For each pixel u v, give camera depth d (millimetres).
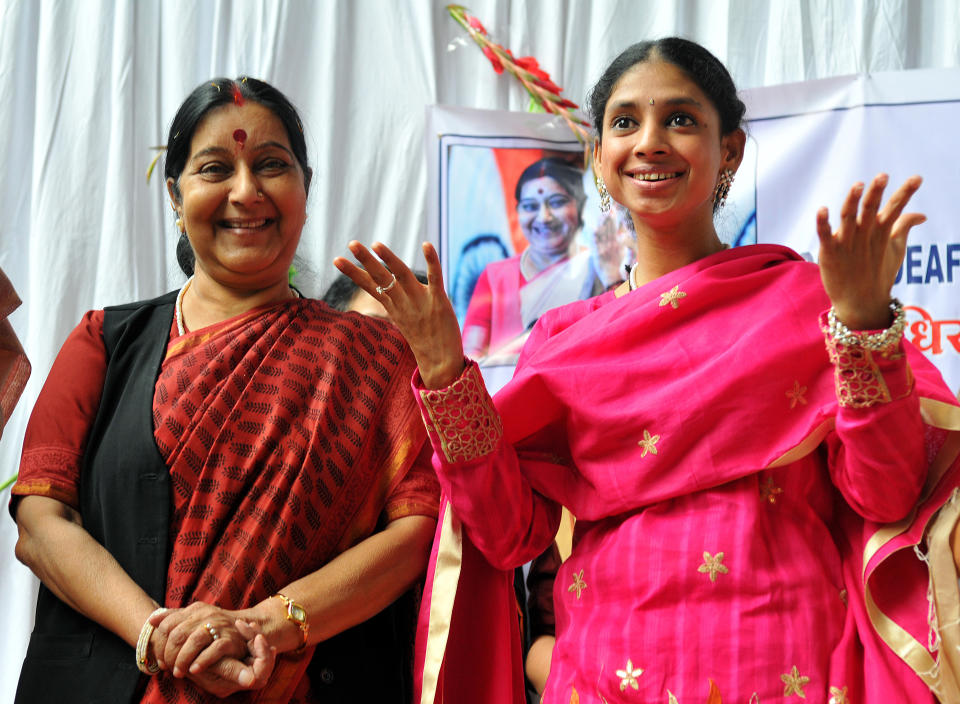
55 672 2039
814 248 3160
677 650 1799
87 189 3293
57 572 2047
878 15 3281
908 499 1807
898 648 1794
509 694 2078
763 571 1813
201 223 2252
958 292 3062
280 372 2188
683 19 3398
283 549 2055
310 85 3393
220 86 2318
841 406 1749
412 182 3373
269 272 2309
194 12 3383
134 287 3273
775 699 1750
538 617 2381
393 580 2105
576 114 3322
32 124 3361
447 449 1937
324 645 2133
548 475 2076
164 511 2070
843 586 1890
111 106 3328
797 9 3309
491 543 2004
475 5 3453
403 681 2287
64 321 3238
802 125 3189
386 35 3420
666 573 1839
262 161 2279
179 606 2010
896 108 3129
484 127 3324
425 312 1904
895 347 1671
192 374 2174
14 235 3320
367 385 2230
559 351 2041
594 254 3287
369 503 2186
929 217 3088
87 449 2174
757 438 1871
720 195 2184
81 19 3357
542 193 3309
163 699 1942
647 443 1907
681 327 1991
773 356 1880
